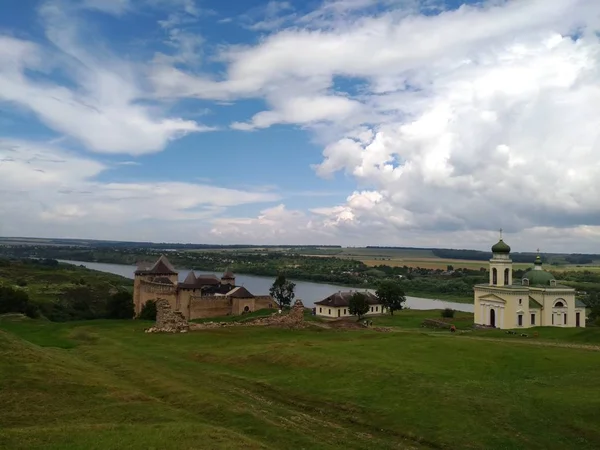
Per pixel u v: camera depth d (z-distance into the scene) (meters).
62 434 26.12
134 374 44.22
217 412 34.19
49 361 41.09
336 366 47.12
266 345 59.59
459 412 34.62
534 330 93.62
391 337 66.75
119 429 27.75
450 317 125.69
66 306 159.38
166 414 31.62
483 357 51.34
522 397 37.41
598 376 43.75
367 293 149.38
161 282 142.50
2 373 35.53
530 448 29.47
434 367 46.59
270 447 27.97
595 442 29.97
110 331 75.25
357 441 30.73
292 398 39.47
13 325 79.44
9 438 24.91
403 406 36.16
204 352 56.06
